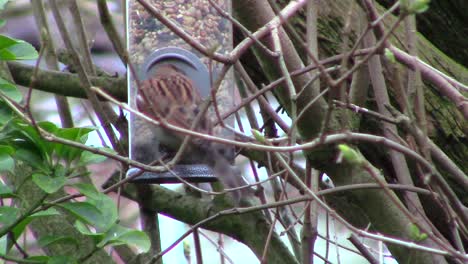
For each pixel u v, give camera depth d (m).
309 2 7.71
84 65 10.05
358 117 8.08
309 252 8.19
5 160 7.15
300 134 8.03
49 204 7.16
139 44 9.73
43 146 7.19
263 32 6.80
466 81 9.70
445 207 6.70
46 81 9.88
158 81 9.07
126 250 9.57
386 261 9.44
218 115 6.47
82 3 14.72
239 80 9.64
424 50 9.76
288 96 7.90
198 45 6.21
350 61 8.61
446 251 6.15
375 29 6.89
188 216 9.80
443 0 10.42
